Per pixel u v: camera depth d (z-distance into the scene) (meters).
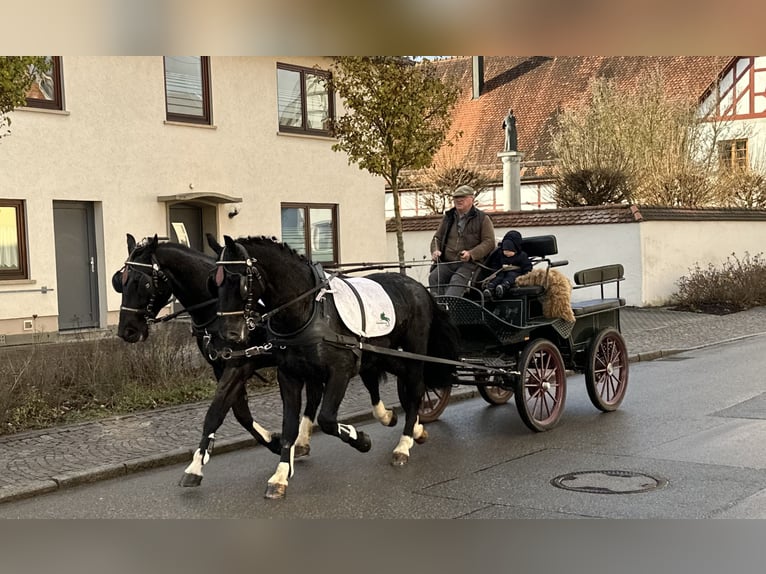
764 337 15.27
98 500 6.03
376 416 7.57
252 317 5.63
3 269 13.52
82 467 6.72
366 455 7.22
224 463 7.10
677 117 26.95
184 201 15.77
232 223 16.70
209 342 6.54
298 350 6.03
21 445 7.43
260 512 5.61
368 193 19.56
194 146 16.06
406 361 7.04
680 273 20.62
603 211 20.06
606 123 26.41
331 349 6.08
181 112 15.98
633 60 36.47
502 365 7.94
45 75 13.91
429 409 8.67
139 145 15.18
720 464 6.44
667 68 34.81
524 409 7.77
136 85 15.11
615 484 5.98
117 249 14.91
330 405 6.08
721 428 7.72
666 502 5.50
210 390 9.73
